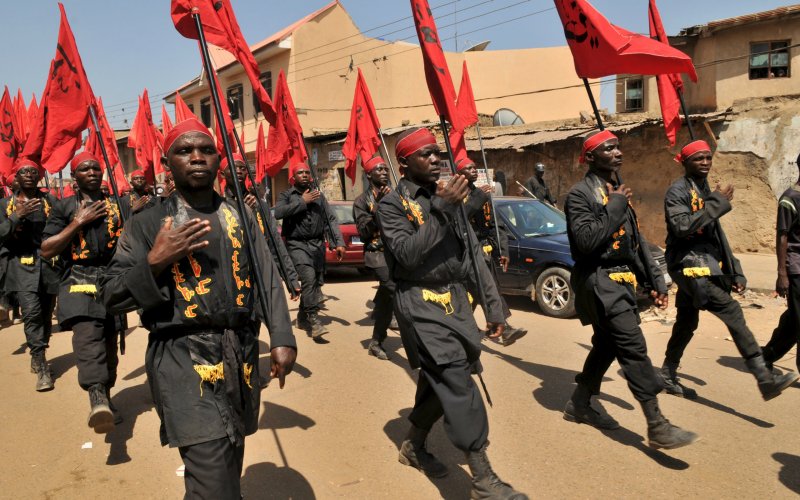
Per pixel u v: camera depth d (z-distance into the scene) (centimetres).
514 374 565
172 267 256
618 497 339
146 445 442
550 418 456
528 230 889
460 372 326
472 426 318
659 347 648
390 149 2062
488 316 365
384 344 698
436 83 402
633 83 1909
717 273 450
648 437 376
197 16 311
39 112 582
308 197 711
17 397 560
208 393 256
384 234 337
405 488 360
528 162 1719
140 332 817
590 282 400
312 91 2627
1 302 884
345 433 443
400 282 344
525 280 863
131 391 565
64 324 456
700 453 391
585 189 408
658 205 1490
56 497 365
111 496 365
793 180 1348
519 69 3106
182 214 264
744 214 1412
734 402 482
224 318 261
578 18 458
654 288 420
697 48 1731
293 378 575
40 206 607
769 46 1633
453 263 339
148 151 973
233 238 268
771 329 699
